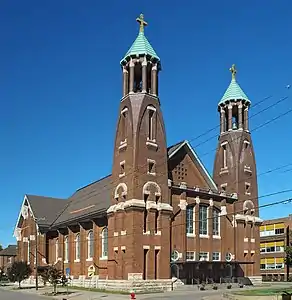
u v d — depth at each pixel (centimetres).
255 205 7006
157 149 5869
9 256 13225
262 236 10256
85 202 7544
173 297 4491
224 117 7369
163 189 5784
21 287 7225
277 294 4003
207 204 6400
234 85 7356
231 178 6975
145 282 5331
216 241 6419
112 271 5631
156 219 5666
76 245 7006
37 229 7762
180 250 5906
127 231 5459
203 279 6062
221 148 7250
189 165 6538
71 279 6719
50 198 8662
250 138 7244
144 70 6019
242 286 6053
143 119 5838
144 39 6178
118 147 5950
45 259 7806
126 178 5684
